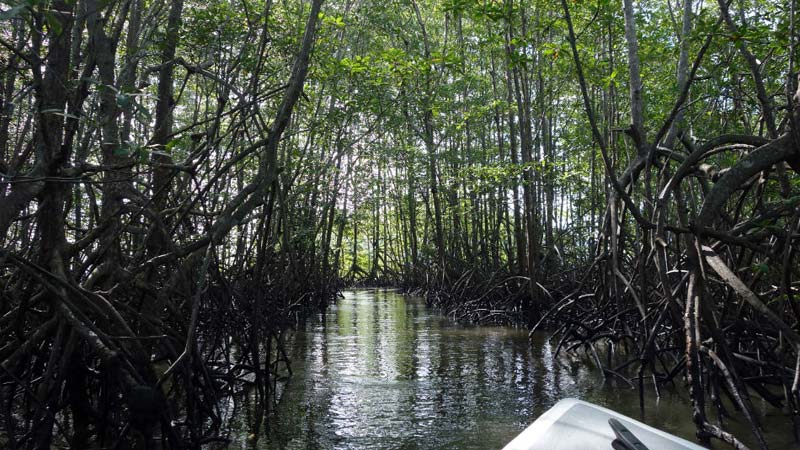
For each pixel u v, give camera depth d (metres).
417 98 15.56
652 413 7.41
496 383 9.23
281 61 11.70
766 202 10.23
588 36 14.50
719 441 6.29
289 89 7.36
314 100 16.17
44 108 5.01
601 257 12.05
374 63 14.34
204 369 6.66
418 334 15.26
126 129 8.05
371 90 14.12
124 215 8.12
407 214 39.88
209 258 6.34
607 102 16.06
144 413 4.80
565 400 3.59
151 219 7.02
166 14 9.45
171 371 5.60
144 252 7.52
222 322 9.40
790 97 6.82
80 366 6.27
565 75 15.23
